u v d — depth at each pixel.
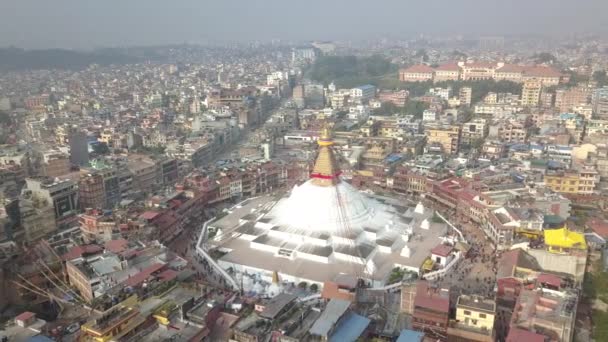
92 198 185.75
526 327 95.81
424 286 107.00
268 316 96.06
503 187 175.50
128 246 132.75
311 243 151.50
